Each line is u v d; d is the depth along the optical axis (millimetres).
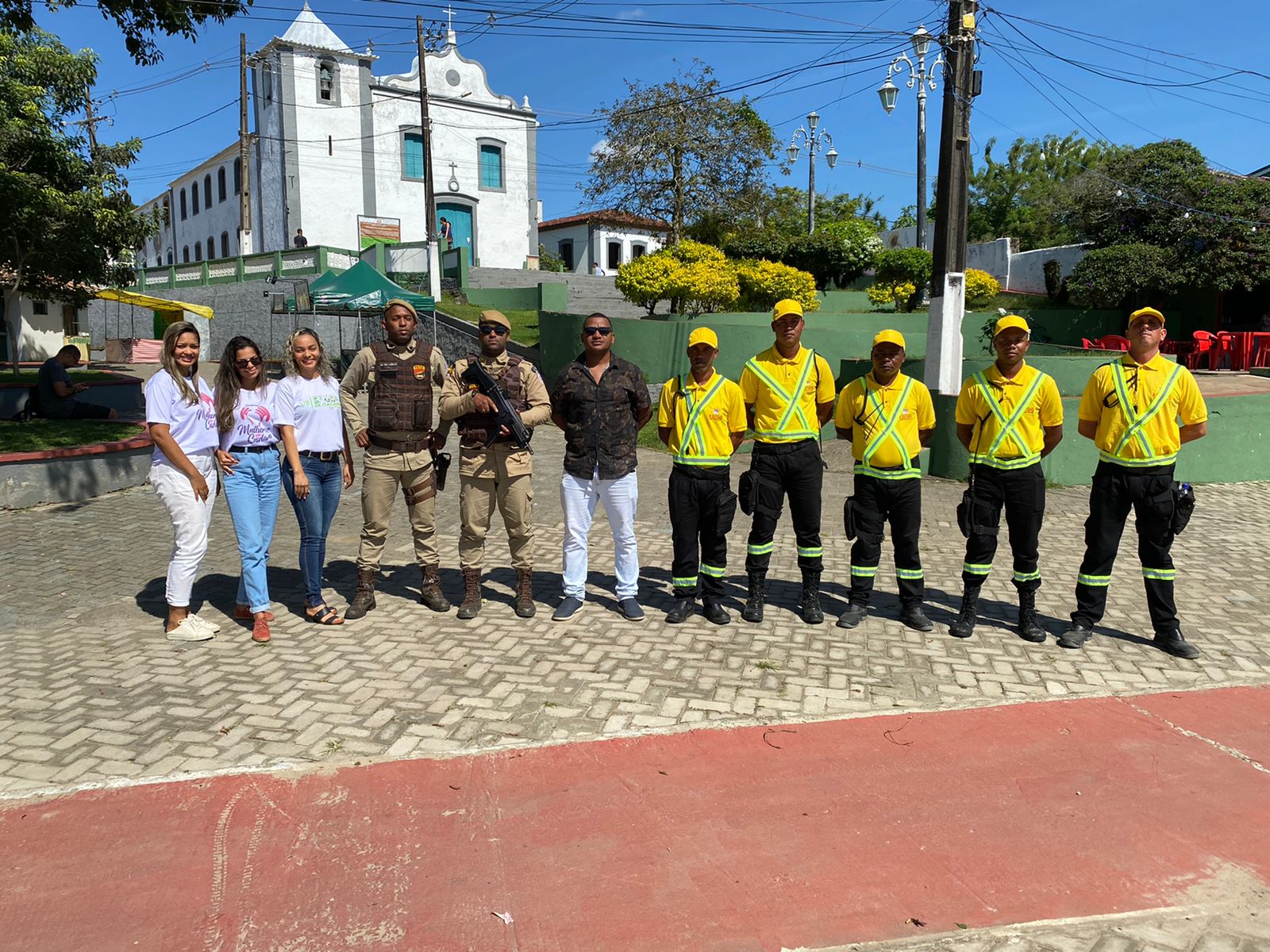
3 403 13469
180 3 9797
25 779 3631
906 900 2945
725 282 17188
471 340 19672
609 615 5785
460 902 2916
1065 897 2975
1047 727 4215
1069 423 10242
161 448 4984
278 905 2893
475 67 34375
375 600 6023
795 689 4625
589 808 3477
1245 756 3951
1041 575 6816
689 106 23969
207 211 38219
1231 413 10406
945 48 11336
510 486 5566
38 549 7125
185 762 3779
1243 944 2766
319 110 31266
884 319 19344
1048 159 42656
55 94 13031
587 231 41656
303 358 5406
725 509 5527
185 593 5184
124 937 2738
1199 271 18984
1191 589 6395
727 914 2867
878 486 5500
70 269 13133
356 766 3771
